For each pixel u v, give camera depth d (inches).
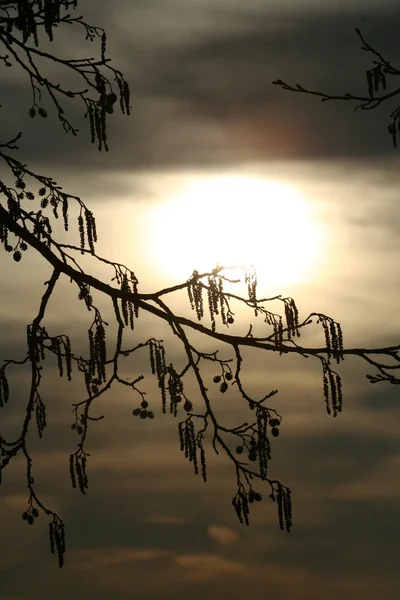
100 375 693.9
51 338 700.7
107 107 708.7
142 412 676.7
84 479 689.0
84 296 701.9
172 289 682.2
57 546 667.4
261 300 670.5
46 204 719.7
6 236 712.4
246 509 652.1
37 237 719.1
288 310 665.6
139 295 692.7
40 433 704.4
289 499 651.5
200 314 680.4
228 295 675.4
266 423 661.3
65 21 711.7
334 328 655.8
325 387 653.3
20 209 719.1
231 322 676.7
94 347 691.4
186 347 678.5
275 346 666.8
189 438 658.2
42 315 704.4
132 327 692.7
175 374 671.1
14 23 715.4
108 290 697.0
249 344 669.3
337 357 657.6
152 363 669.3
